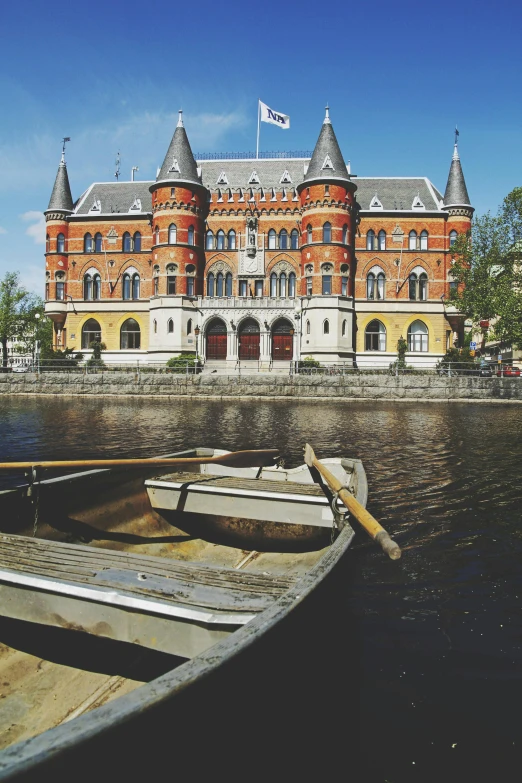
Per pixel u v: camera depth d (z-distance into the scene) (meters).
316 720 4.01
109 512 7.01
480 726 4.08
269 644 2.90
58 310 55.72
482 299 41.66
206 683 2.41
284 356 53.00
